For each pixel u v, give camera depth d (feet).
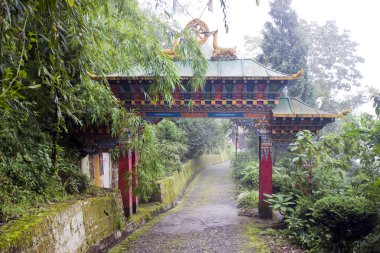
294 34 44.57
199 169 71.10
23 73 7.70
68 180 21.27
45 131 19.99
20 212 13.85
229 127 60.70
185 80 24.93
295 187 25.00
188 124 57.72
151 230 24.59
